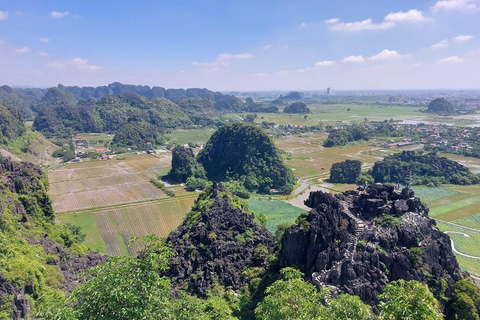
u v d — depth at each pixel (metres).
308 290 51.94
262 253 106.31
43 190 145.88
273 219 184.38
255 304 87.19
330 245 81.38
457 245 147.12
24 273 83.94
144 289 41.91
